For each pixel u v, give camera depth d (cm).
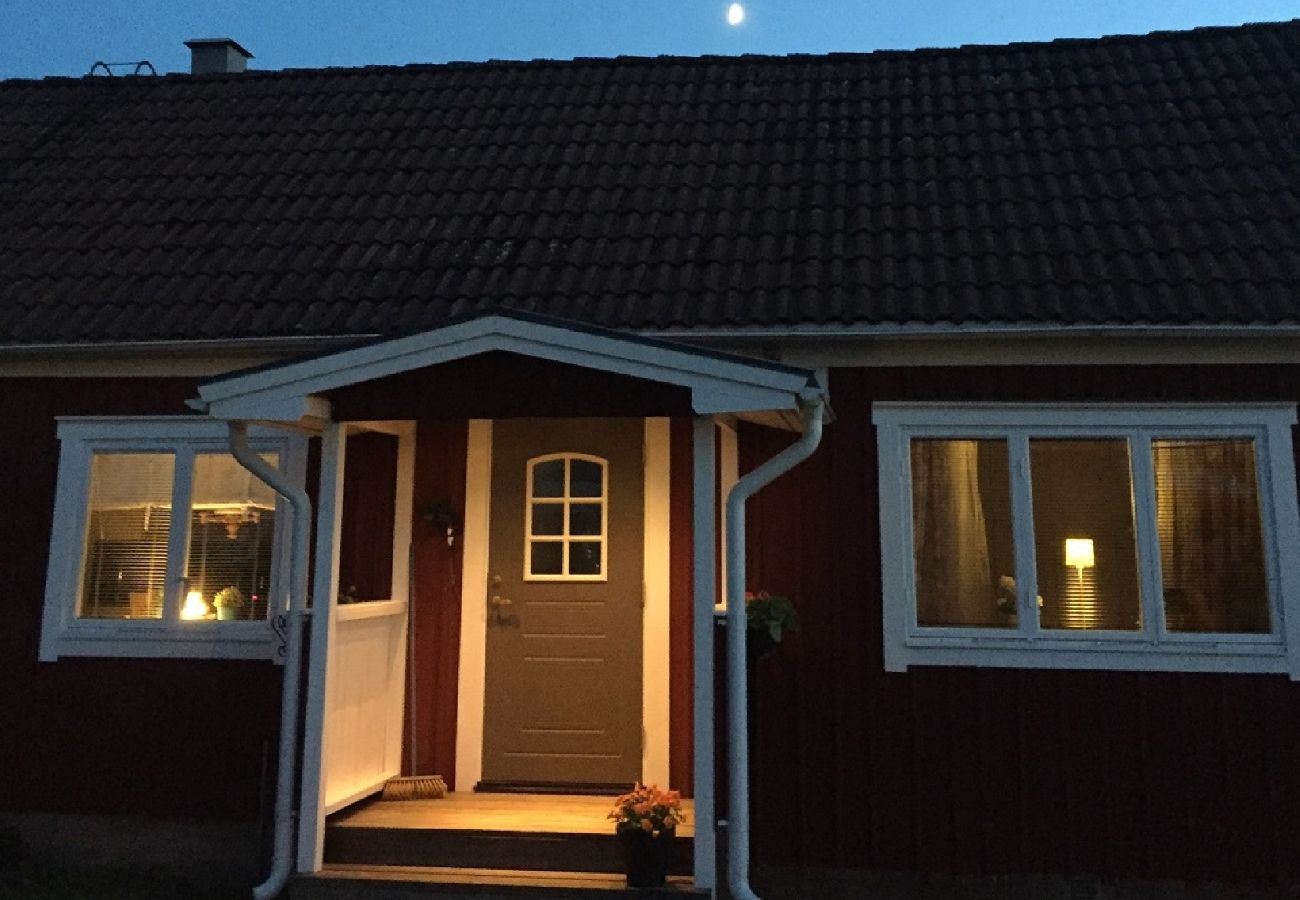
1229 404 550
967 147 721
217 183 779
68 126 881
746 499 556
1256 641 536
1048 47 855
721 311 579
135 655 627
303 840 507
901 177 695
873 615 569
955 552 569
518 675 632
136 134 862
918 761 552
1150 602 545
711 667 489
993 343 571
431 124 838
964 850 542
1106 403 560
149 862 608
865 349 582
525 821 535
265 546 634
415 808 567
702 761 481
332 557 530
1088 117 741
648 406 504
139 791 614
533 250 661
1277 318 525
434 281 639
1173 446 562
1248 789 527
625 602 635
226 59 1065
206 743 615
